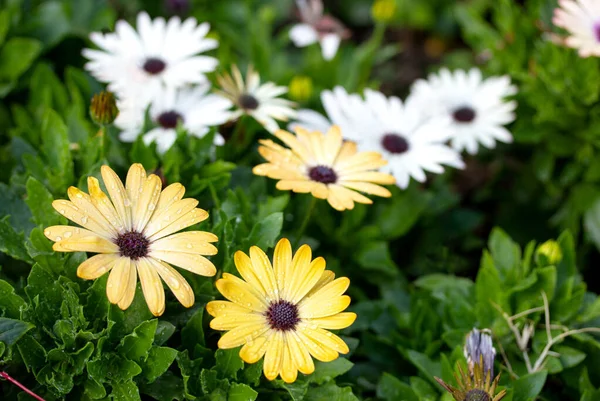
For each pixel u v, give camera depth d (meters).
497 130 0.71
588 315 0.59
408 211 0.69
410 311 0.64
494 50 0.75
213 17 0.87
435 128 0.67
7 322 0.51
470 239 0.74
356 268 0.67
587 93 0.69
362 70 0.81
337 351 0.51
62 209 0.51
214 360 0.54
